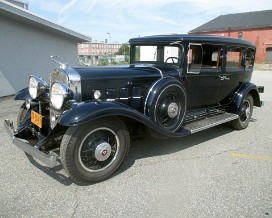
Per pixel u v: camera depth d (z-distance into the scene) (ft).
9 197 10.12
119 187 11.02
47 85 13.37
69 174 10.69
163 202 10.02
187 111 15.98
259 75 70.08
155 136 13.20
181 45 14.52
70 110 10.52
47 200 10.01
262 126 20.18
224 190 10.87
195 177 11.89
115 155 11.66
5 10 28.12
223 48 16.37
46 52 36.45
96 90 11.60
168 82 13.23
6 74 31.76
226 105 18.54
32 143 12.30
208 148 15.33
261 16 147.84
